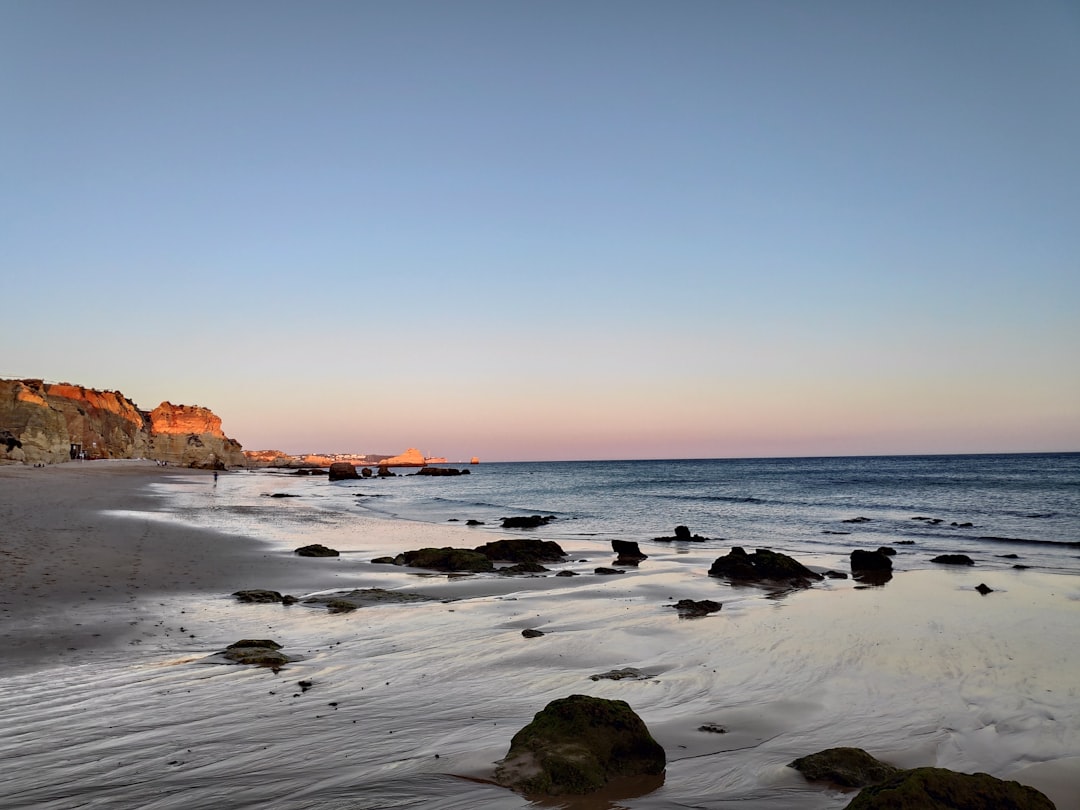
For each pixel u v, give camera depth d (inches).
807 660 377.1
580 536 1151.6
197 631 435.2
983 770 233.6
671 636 435.8
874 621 483.2
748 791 207.9
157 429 5767.7
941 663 371.2
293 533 1108.5
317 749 235.6
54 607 474.9
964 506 1617.9
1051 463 4436.5
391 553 880.3
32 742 243.0
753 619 491.2
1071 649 401.1
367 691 313.0
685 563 823.1
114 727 259.6
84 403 4269.2
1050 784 221.9
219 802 190.7
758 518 1459.2
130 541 829.2
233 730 256.7
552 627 464.8
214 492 2301.9
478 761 223.1
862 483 2711.6
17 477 2070.6
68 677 328.8
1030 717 286.7
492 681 332.8
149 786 202.7
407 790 199.5
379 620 484.4
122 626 434.3
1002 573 719.7
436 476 5068.9
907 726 275.6
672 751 244.8
